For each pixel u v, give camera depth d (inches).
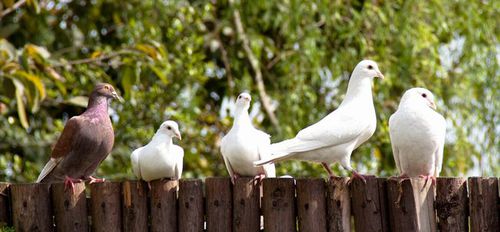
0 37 521.0
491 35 572.1
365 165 550.3
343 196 297.3
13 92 441.7
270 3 545.3
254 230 302.8
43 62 461.7
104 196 308.8
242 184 304.2
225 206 304.3
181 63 543.8
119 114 546.6
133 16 551.2
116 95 376.8
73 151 361.1
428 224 294.7
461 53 573.0
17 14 563.2
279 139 542.3
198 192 306.0
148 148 319.9
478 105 563.8
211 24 602.9
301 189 299.9
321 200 298.7
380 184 298.7
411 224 292.8
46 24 559.5
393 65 549.6
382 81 545.6
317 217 297.3
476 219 290.0
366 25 558.3
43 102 545.6
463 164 544.7
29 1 502.3
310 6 548.4
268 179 301.7
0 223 314.5
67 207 310.5
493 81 562.3
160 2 542.9
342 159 329.7
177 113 545.0
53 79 480.1
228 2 561.9
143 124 552.4
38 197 311.9
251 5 550.9
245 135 331.0
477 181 291.0
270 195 300.7
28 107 499.2
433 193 296.8
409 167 319.0
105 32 594.6
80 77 532.1
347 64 562.9
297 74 553.0
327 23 547.2
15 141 543.8
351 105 337.7
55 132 563.5
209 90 600.4
